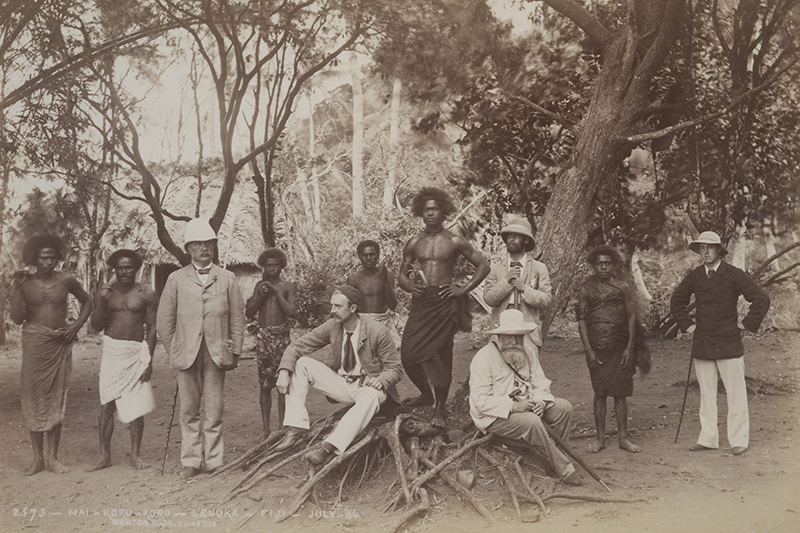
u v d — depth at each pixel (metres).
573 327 16.61
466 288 6.04
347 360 5.83
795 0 9.43
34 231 13.33
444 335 5.97
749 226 12.11
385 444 5.59
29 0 9.70
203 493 5.46
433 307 6.00
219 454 6.05
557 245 8.08
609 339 6.45
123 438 7.46
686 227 14.66
